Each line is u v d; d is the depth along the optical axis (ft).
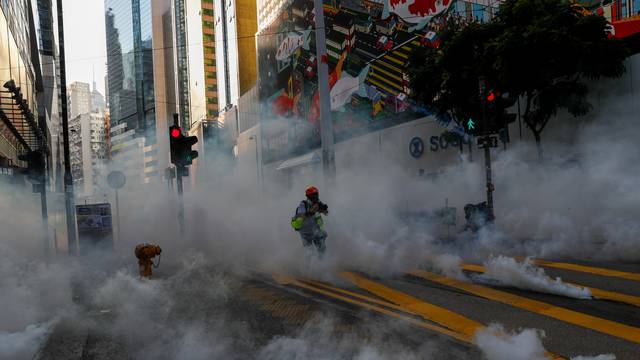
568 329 14.06
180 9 411.34
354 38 94.12
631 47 45.32
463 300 18.16
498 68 43.96
